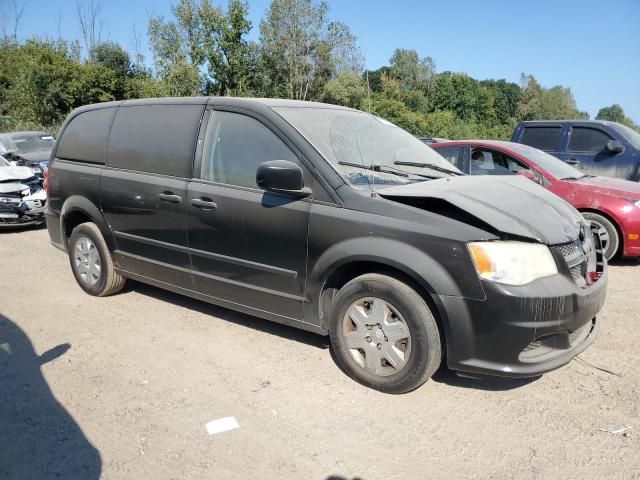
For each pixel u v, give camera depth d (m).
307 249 3.55
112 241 4.90
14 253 7.36
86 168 5.07
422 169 4.12
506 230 3.05
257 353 4.00
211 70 39.53
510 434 3.01
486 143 7.43
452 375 3.69
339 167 3.62
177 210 4.24
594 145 8.84
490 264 3.00
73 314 4.82
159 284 4.64
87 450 2.84
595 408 3.28
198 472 2.67
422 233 3.14
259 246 3.79
